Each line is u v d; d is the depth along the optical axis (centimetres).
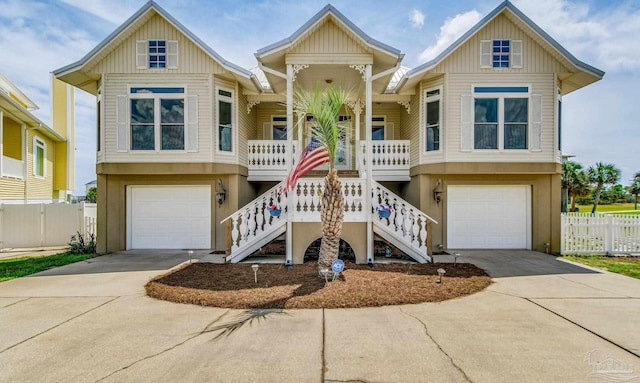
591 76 1173
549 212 1188
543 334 475
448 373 376
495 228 1211
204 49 1137
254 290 671
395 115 1510
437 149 1184
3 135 1728
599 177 2733
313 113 730
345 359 407
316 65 1088
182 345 444
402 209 998
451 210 1210
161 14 1136
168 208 1225
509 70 1157
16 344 450
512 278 782
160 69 1169
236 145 1230
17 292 689
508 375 371
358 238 959
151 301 626
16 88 2095
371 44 988
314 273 793
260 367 389
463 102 1155
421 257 952
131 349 434
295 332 483
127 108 1169
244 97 1321
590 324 512
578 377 368
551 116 1163
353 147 1457
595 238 1122
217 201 1207
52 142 2072
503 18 1155
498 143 1154
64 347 441
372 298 619
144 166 1164
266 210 992
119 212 1213
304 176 1242
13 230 1399
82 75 1188
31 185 1827
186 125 1168
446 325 507
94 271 877
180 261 1000
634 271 862
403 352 423
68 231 1423
